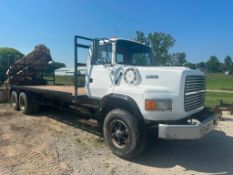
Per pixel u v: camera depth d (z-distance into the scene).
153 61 6.96
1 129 7.40
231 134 7.33
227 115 10.24
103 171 4.69
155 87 5.09
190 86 5.16
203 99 6.00
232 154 5.70
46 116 9.27
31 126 7.80
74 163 5.01
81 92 6.90
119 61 5.91
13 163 4.93
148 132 5.25
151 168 4.91
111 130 5.49
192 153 5.75
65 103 7.95
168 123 4.95
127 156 5.23
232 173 4.73
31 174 4.47
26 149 5.70
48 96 8.64
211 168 4.94
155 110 4.90
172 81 4.96
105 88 5.92
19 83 11.25
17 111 10.34
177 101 4.89
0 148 5.75
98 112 6.12
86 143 6.21
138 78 5.36
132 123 5.10
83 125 7.86
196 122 5.02
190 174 4.66
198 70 5.70
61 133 7.04
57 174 4.50
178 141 6.61
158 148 6.04
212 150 5.96
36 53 11.71
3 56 24.58
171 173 4.70
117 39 5.92
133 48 6.30
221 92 27.64
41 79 11.95
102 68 6.00
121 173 4.64
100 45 6.13
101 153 5.59
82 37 6.33
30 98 9.48
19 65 11.28
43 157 5.25
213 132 7.52
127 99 5.20
